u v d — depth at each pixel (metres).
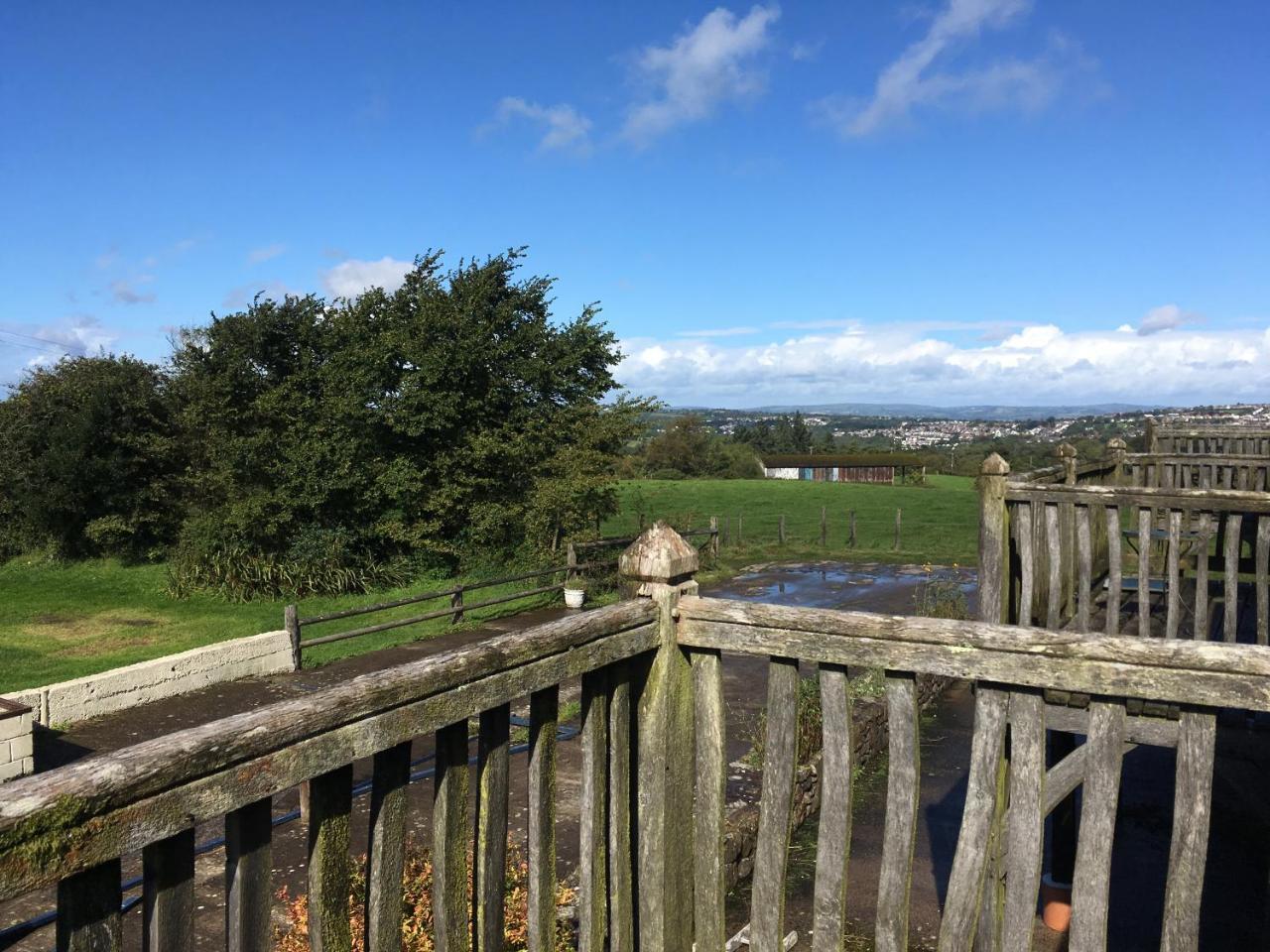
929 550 22.91
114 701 9.71
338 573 17.11
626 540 18.83
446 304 17.77
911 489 41.06
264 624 14.88
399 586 17.52
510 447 17.56
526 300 18.89
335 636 12.23
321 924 1.59
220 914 4.95
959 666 2.08
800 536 25.80
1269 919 2.50
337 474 17.08
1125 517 17.11
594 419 18.55
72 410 20.77
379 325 18.02
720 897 2.50
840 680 2.25
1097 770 2.01
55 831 1.15
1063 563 5.41
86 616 15.67
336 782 1.62
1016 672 2.03
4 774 7.48
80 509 19.95
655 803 2.40
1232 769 4.68
